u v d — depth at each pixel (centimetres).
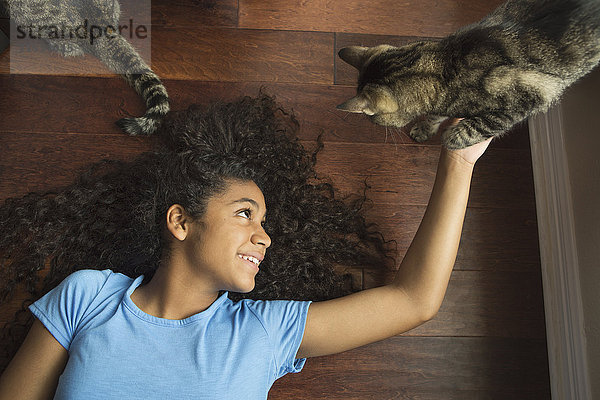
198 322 111
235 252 110
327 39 181
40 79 170
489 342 157
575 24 112
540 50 114
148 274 126
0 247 151
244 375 108
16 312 147
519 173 171
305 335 120
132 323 109
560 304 153
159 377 104
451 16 185
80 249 150
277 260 153
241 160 118
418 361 154
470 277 161
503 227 166
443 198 129
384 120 138
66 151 164
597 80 140
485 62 116
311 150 170
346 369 152
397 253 163
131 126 159
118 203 154
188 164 116
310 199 162
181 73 175
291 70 178
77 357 105
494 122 119
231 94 175
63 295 114
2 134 164
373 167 169
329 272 156
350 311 123
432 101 125
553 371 154
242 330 113
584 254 145
